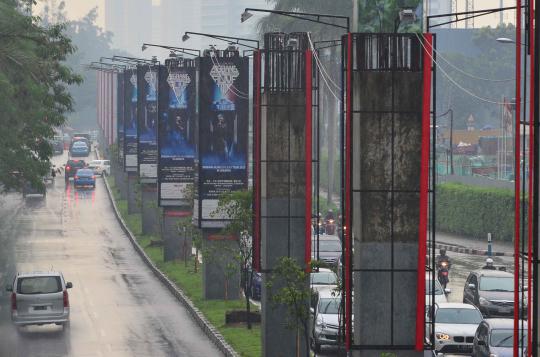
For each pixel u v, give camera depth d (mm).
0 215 177625
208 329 79312
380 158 49781
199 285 102875
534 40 36250
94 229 160375
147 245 136625
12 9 91500
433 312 50438
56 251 134125
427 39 49000
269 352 68312
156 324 84188
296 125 67688
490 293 82500
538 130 35750
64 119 95812
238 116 85812
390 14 49750
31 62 91062
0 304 92188
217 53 85750
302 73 67438
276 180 67688
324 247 103562
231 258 93125
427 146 49281
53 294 79562
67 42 92562
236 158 85938
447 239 147875
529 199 36406
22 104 93312
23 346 74500
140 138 137750
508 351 61656
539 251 35812
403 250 50125
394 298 50281
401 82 49625
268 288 65750
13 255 129375
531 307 36562
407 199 49969
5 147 93750
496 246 137125
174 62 107688
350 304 49844
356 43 49656
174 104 109125
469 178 163125
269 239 67688
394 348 50250
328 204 190625
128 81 158500
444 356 68875
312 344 72938
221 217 87312
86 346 74625
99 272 116750
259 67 67688
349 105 49594
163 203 111750
